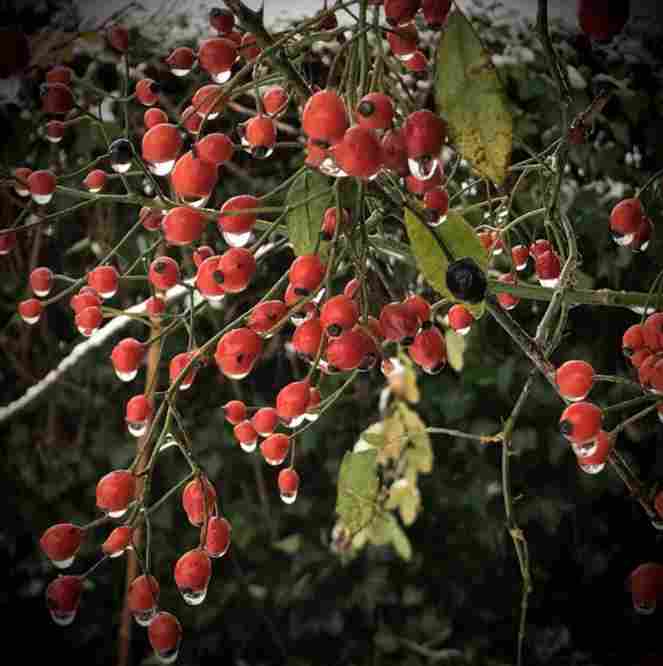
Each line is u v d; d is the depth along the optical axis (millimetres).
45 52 455
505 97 221
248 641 853
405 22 232
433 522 813
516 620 829
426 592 832
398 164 219
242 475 825
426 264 239
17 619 850
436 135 215
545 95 596
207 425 808
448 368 760
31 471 821
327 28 280
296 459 817
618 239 282
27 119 591
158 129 240
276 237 519
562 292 271
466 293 224
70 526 244
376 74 233
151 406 275
